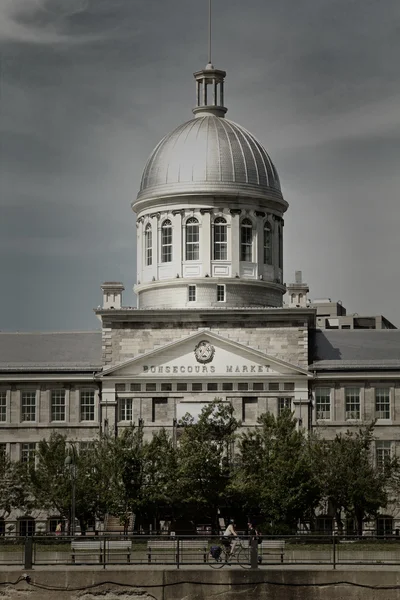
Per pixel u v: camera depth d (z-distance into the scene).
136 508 102.69
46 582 69.62
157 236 125.25
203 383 117.75
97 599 69.38
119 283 120.25
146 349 119.00
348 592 68.81
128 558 73.25
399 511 114.56
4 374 119.69
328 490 105.75
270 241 126.56
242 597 69.12
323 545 77.44
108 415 117.94
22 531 116.06
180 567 71.25
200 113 130.75
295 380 117.56
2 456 111.88
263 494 102.62
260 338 118.69
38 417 119.62
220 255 124.12
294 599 69.00
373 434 116.69
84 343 124.62
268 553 73.19
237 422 108.19
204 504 103.44
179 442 108.38
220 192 123.69
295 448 104.69
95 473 104.62
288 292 120.81
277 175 128.38
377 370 117.69
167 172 125.25
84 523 105.12
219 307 121.69
